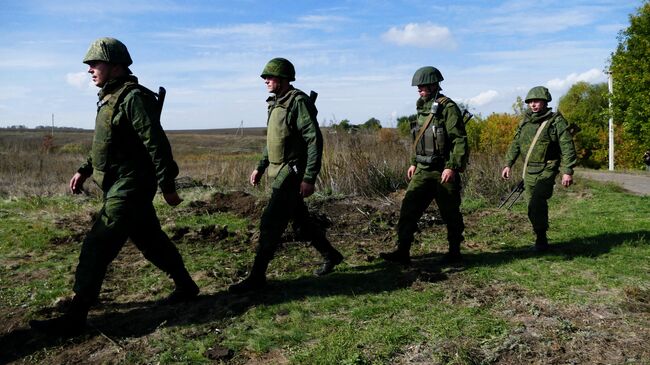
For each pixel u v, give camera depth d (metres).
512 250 5.34
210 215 7.27
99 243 3.25
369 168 9.65
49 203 8.43
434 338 3.09
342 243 5.89
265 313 3.55
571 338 3.07
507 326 3.25
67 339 3.24
